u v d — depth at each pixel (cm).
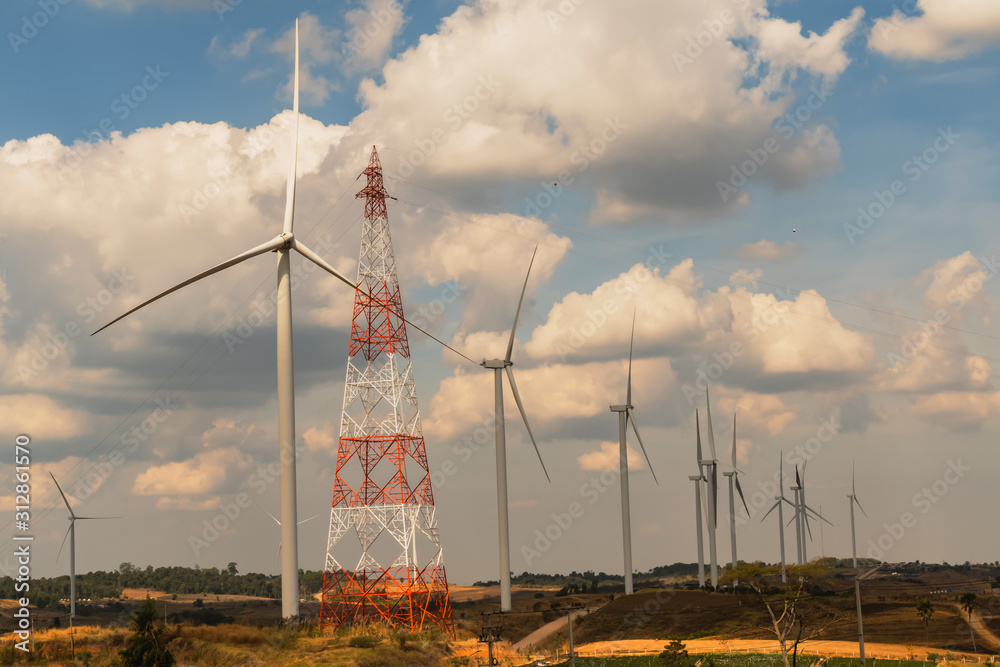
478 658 11769
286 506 10638
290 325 10744
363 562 12512
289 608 10750
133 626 9519
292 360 10700
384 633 11819
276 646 10619
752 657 12194
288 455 10644
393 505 12562
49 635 10731
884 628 14988
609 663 12006
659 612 16312
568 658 12719
